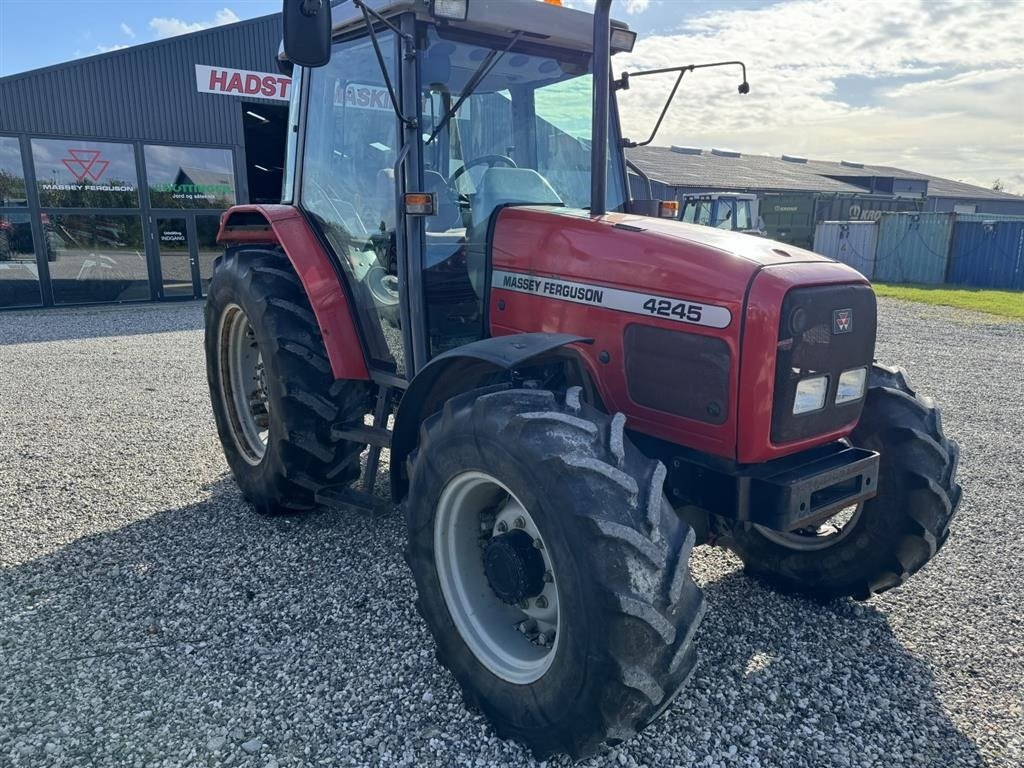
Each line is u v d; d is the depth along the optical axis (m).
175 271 15.14
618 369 2.65
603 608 1.97
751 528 3.32
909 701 2.57
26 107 13.25
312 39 2.52
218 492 4.39
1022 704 2.57
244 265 3.86
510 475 2.17
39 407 6.40
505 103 3.21
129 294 14.75
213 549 3.63
